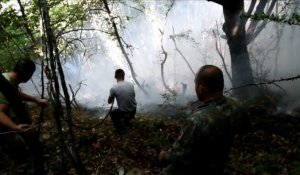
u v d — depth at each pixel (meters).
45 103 3.92
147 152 5.96
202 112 2.64
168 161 2.74
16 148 3.84
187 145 2.61
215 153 2.69
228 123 2.67
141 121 8.03
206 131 2.58
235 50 9.28
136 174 5.14
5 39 6.93
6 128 3.75
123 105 7.37
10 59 7.55
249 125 2.88
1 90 3.24
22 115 3.44
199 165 2.67
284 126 7.23
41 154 3.77
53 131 6.12
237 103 2.80
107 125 7.95
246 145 6.30
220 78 2.69
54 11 7.61
